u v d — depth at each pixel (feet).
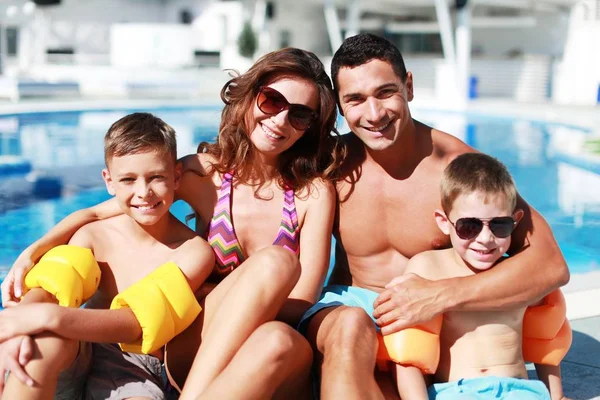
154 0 99.04
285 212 10.68
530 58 80.89
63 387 8.88
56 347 8.16
